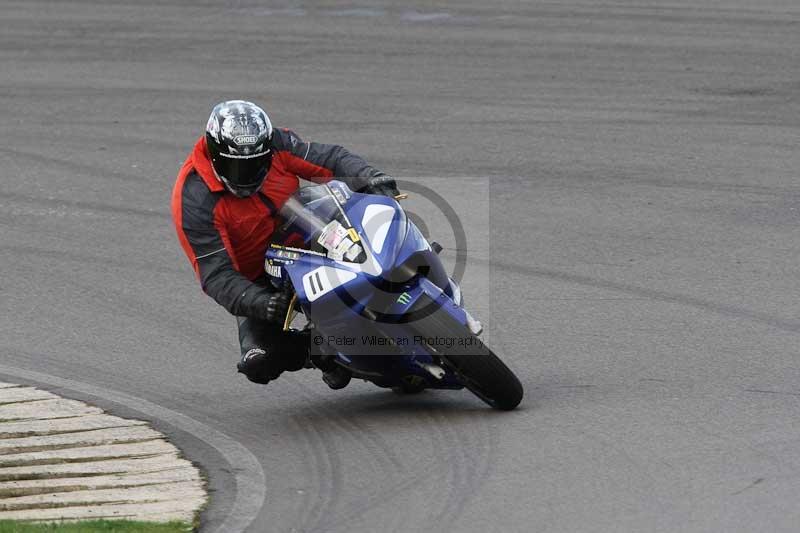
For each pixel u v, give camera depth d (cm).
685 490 2064
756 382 2600
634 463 2202
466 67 6450
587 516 1991
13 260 3856
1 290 3584
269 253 2575
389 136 5181
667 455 2227
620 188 4334
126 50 7200
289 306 2495
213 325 3275
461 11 7938
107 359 3056
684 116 5300
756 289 3262
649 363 2770
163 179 4744
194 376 2938
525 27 7381
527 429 2416
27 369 2998
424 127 5309
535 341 2970
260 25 7806
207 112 5756
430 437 2434
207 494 2244
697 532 1898
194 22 7975
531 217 4053
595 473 2170
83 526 2030
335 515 2097
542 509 2034
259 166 2486
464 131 5212
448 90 5975
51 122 5638
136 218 4272
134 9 8481
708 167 4544
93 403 2772
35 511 2175
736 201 4116
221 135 2464
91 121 5641
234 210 2559
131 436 2567
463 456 2309
